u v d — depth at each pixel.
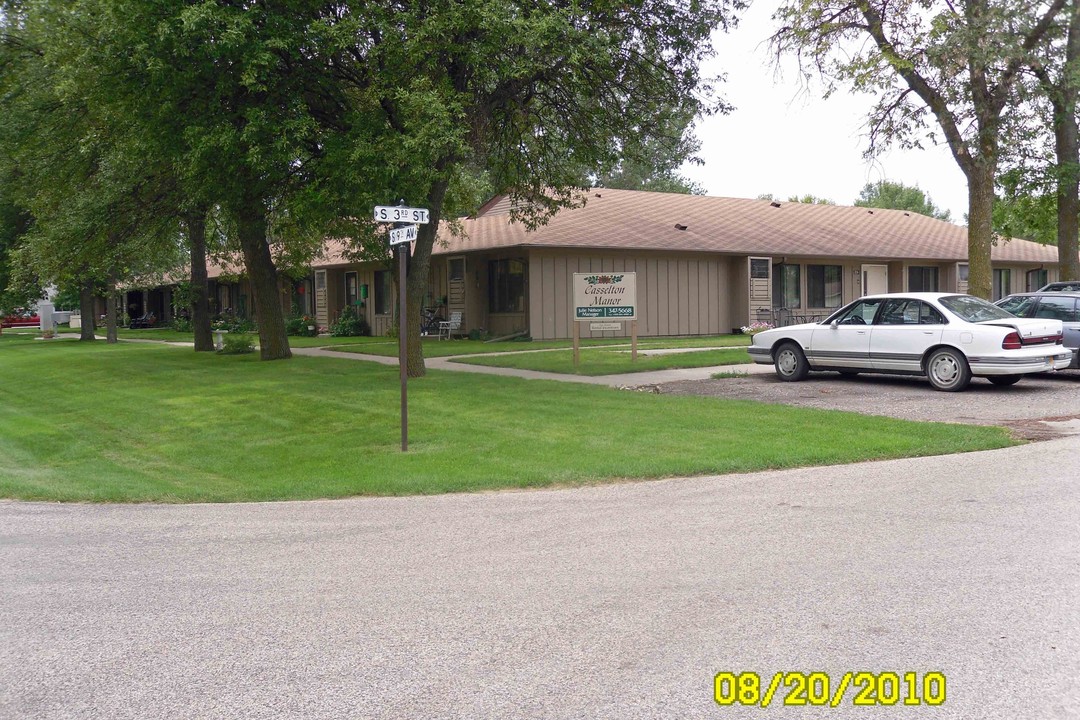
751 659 4.52
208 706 4.18
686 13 16.59
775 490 8.43
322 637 4.99
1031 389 14.47
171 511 8.62
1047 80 19.98
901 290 34.19
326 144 15.19
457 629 5.05
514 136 18.52
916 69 18.95
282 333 23.03
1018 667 4.34
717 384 15.85
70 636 5.12
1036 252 37.00
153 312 54.00
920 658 4.47
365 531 7.46
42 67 21.12
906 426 11.23
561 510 7.97
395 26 14.80
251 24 14.11
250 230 20.33
